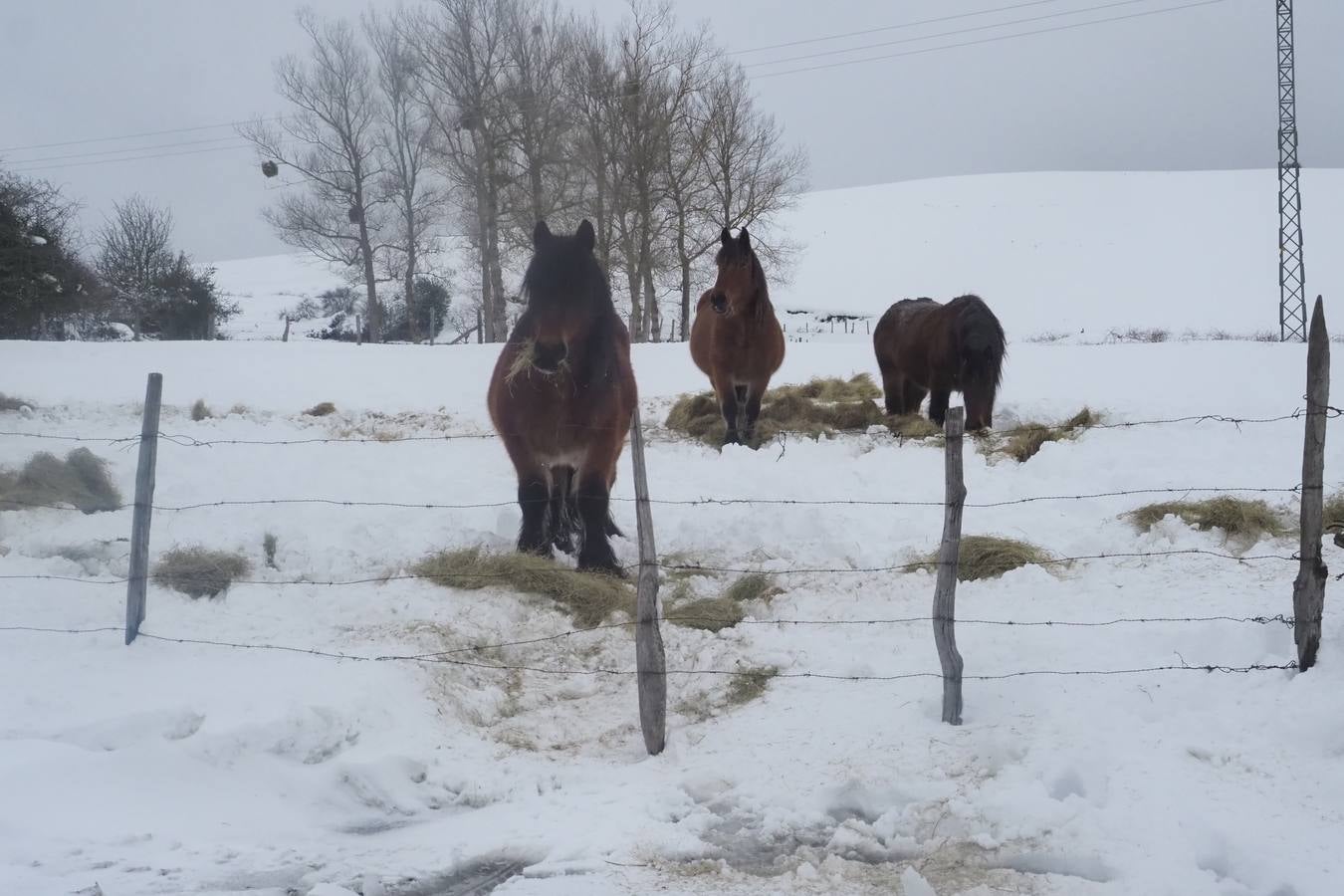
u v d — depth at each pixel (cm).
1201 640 517
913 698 504
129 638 573
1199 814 385
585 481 704
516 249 3566
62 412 1301
